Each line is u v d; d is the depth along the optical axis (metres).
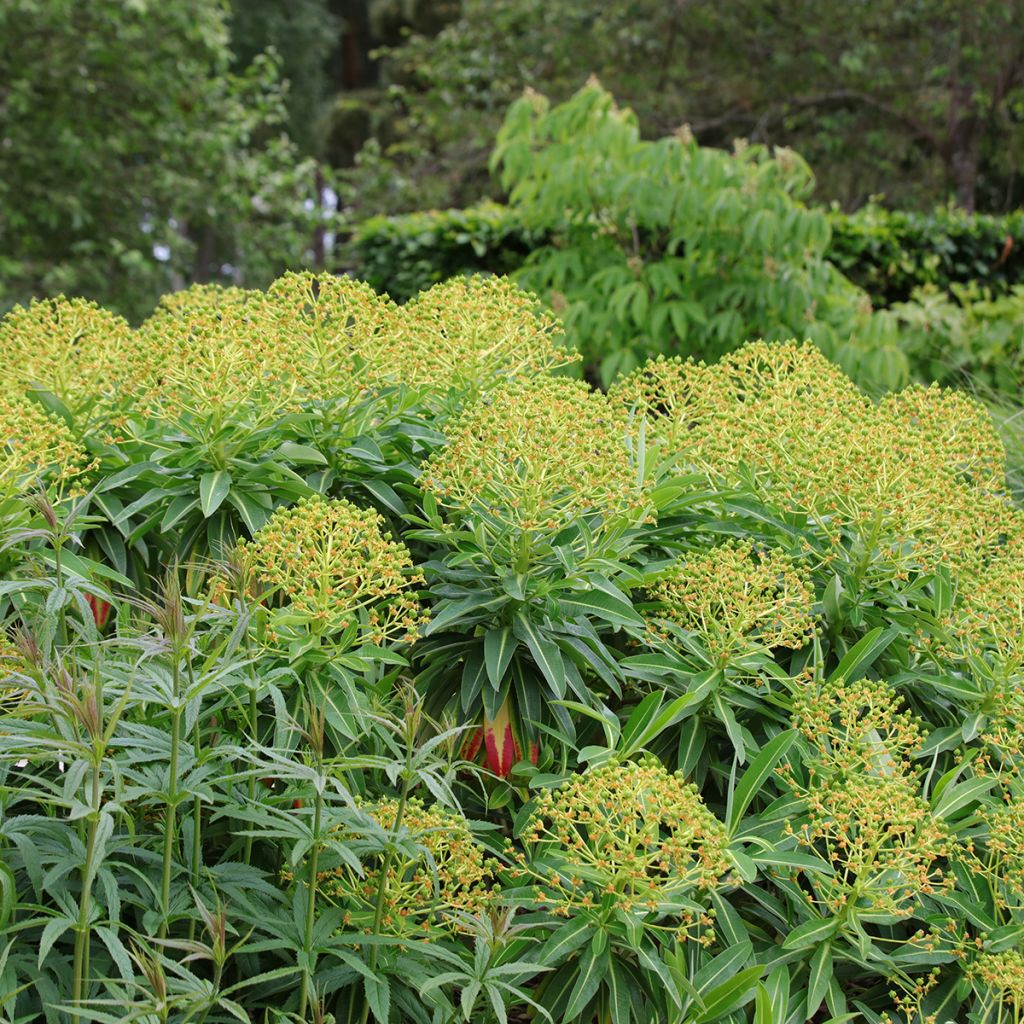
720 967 2.35
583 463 2.56
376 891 2.30
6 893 1.96
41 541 2.66
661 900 2.22
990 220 8.64
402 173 19.44
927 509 2.89
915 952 2.49
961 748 2.86
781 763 2.69
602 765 2.45
